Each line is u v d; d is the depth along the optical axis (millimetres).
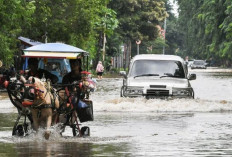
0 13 59000
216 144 23938
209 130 29422
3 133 28219
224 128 30312
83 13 77000
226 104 43281
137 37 149125
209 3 135625
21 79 24938
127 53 166500
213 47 140250
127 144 23953
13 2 59312
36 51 27781
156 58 44938
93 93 60625
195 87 74000
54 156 20641
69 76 27234
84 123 33094
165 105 41531
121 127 31047
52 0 75312
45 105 24750
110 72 136625
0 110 42000
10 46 66188
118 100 43094
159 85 42562
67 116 26359
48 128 24781
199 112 40281
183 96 42688
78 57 27594
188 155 20938
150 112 40156
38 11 72688
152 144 23938
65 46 28328
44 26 74438
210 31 137750
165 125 31938
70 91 26062
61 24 75250
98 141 25031
